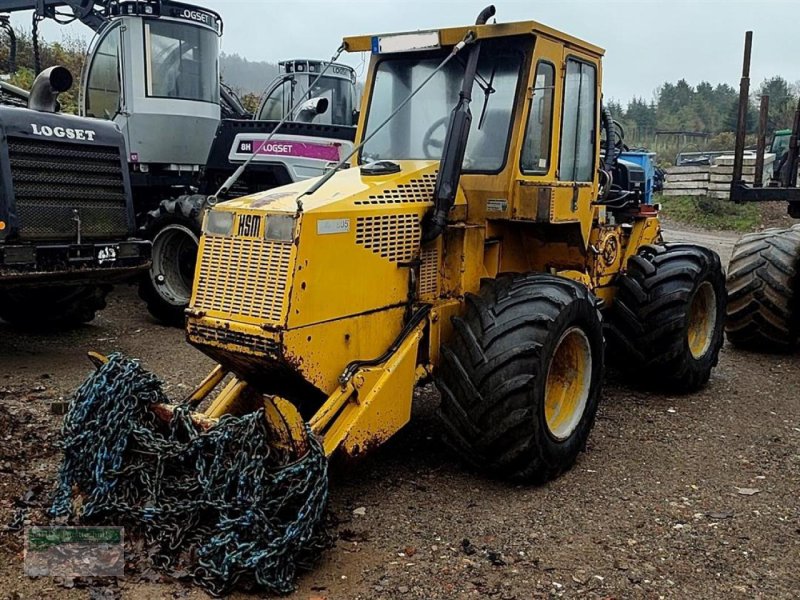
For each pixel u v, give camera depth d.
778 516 3.99
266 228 3.57
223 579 3.13
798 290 7.16
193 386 5.79
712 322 6.22
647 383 6.10
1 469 4.12
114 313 8.41
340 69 11.67
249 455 3.30
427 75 4.76
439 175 4.05
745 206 22.23
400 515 3.87
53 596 3.09
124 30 8.45
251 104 19.41
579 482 4.33
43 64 16.77
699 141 50.34
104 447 3.57
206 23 8.94
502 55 4.45
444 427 4.12
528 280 4.36
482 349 4.03
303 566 3.33
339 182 4.14
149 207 9.53
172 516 3.38
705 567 3.48
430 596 3.19
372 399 3.78
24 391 5.59
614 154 6.04
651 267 5.85
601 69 5.08
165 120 8.74
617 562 3.49
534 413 3.97
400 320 4.14
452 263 4.39
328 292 3.67
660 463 4.65
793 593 3.29
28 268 5.78
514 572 3.38
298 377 3.65
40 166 5.91
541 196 4.32
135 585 3.17
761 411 5.69
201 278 3.76
